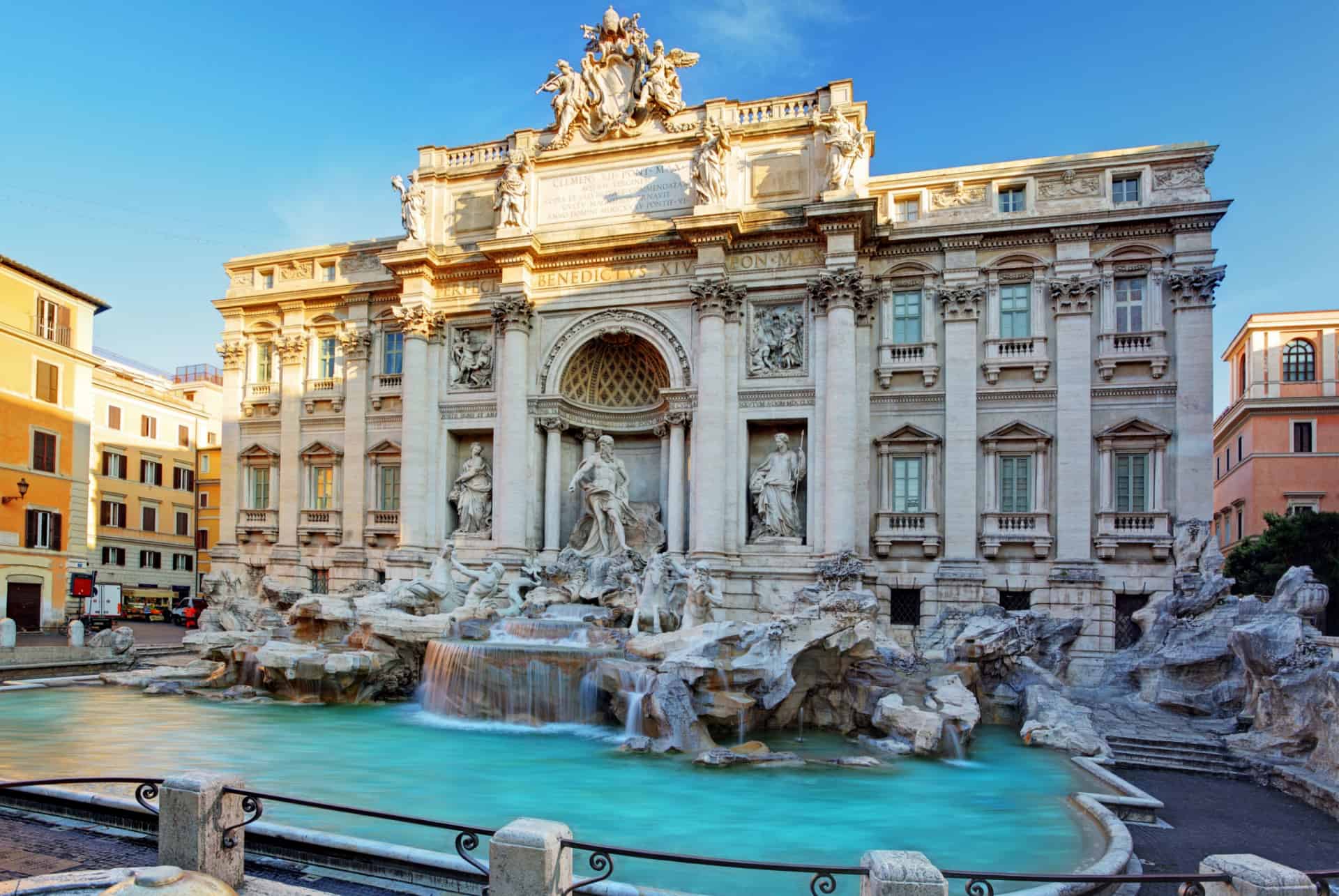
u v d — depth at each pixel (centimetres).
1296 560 4378
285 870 1128
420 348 4034
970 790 1806
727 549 3512
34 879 910
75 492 5141
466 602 3300
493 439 4084
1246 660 2286
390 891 1067
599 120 3956
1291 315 6019
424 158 4216
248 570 4488
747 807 1642
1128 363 3372
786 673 2338
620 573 3434
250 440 4609
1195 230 3322
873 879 785
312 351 4547
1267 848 1512
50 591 4934
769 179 3688
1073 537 3344
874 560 3534
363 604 3166
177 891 684
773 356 3616
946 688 2406
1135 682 2839
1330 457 5747
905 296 3653
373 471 4281
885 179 3669
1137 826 1628
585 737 2306
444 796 1650
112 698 2784
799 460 3559
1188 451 3266
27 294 4847
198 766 1823
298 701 2780
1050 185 3522
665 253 3747
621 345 3928
